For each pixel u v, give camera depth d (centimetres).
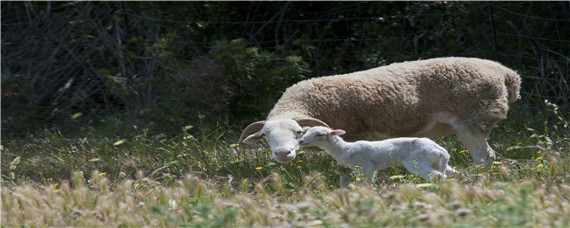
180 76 1536
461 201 593
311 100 1012
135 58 1783
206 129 1375
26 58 1964
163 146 1298
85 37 1920
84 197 675
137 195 736
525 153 1036
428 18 1664
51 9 2006
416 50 1648
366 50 1703
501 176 812
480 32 1644
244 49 1534
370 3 1791
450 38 1655
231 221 583
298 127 925
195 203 643
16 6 2020
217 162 1083
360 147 866
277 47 1625
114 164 1163
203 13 1791
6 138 1667
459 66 1005
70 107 1884
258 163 1045
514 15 1627
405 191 617
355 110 1008
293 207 597
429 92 1004
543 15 1623
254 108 1538
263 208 634
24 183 955
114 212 639
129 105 1634
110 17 1923
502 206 540
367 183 800
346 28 1814
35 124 1761
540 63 1570
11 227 617
